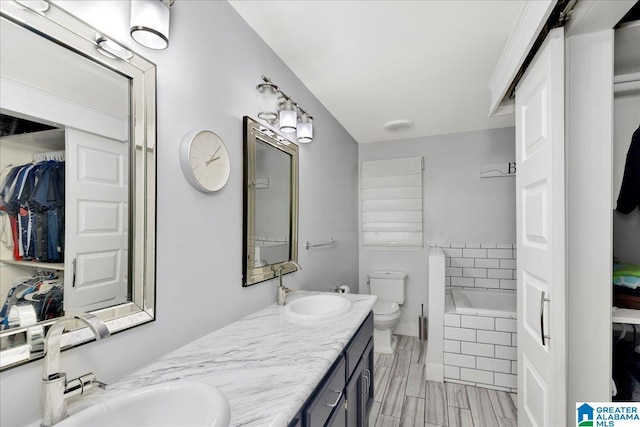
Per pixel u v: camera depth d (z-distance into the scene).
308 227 2.35
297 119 2.01
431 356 2.61
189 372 0.96
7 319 0.68
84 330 0.83
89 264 0.85
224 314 1.40
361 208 3.86
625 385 1.25
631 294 1.20
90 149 0.85
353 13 1.52
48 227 0.76
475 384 2.48
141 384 0.89
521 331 1.58
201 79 1.28
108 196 0.90
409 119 3.08
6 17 0.69
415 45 1.79
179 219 1.16
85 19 0.85
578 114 1.11
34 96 0.74
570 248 1.12
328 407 1.10
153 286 1.02
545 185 1.23
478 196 3.46
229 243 1.44
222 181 1.36
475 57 1.91
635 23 1.08
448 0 1.42
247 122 1.55
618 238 1.36
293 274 2.09
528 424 1.47
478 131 3.46
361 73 2.12
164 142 1.09
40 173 0.75
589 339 1.10
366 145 3.89
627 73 1.37
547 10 1.05
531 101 1.40
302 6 1.47
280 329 1.35
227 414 0.69
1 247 0.68
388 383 2.53
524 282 1.53
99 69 0.88
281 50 1.84
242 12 1.51
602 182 1.08
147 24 0.90
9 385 0.69
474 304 3.28
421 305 3.53
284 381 0.90
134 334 0.98
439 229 3.60
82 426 0.69
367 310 1.65
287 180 1.99
